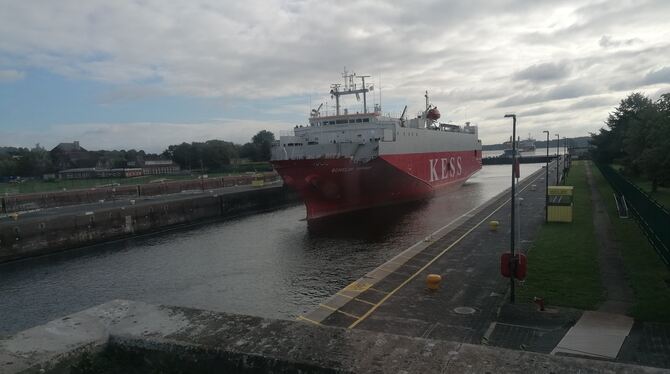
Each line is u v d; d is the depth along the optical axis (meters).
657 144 35.38
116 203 53.41
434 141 58.34
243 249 35.34
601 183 61.50
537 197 49.34
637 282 17.14
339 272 27.28
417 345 3.93
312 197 43.47
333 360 3.72
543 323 14.10
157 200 54.28
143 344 4.22
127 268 31.11
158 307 4.99
